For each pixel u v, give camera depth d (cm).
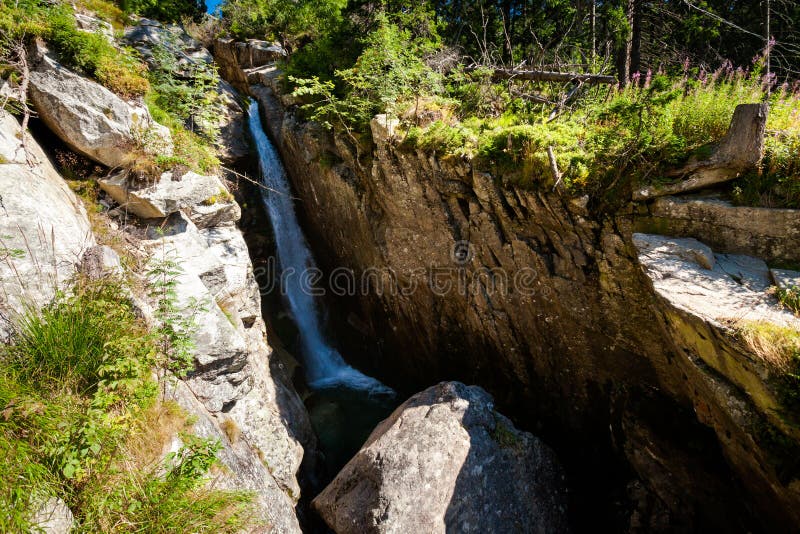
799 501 313
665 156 459
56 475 263
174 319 412
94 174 579
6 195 393
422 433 538
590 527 571
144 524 278
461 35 1303
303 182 1064
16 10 542
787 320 325
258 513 404
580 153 545
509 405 755
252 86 1405
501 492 515
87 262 421
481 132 683
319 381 1043
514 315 670
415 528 458
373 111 786
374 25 986
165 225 607
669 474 509
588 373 615
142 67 727
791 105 478
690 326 355
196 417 409
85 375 331
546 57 1137
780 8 1115
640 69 1149
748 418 325
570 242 558
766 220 402
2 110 477
